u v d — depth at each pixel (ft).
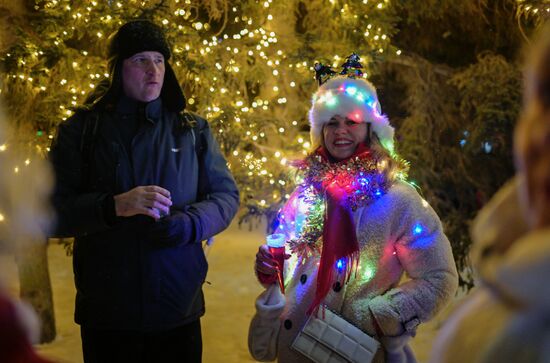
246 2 15.79
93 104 9.78
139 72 9.52
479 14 19.74
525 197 3.31
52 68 14.39
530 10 15.20
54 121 13.80
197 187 10.12
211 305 18.10
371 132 9.04
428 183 17.99
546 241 2.96
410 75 19.17
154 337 9.73
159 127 9.76
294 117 17.22
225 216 9.95
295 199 9.34
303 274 8.79
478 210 18.63
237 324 16.52
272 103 16.97
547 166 3.16
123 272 9.39
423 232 8.26
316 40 15.93
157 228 9.23
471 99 18.33
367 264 8.40
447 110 19.07
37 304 15.19
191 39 14.64
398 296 8.14
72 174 9.56
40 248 15.19
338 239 8.37
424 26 20.57
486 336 3.28
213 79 14.62
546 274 2.88
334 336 8.15
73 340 15.55
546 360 3.03
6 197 3.97
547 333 3.05
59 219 9.20
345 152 8.93
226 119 14.74
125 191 9.51
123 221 9.41
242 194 15.97
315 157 9.15
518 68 17.89
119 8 13.74
